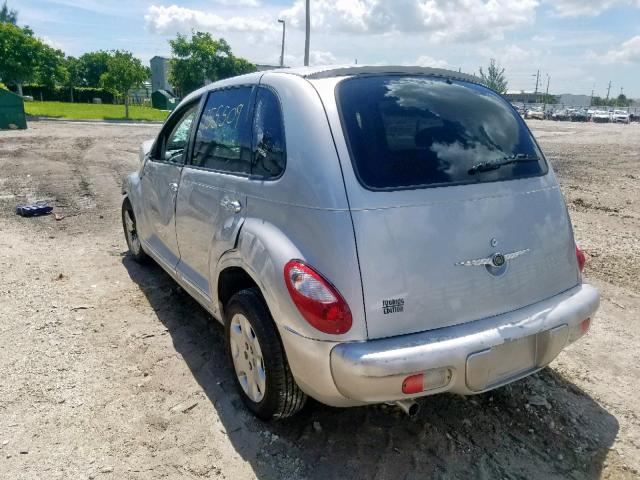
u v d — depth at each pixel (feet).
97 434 10.15
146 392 11.50
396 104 9.64
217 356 13.02
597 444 10.00
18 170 39.78
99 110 145.07
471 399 11.30
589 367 12.67
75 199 30.30
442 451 9.75
